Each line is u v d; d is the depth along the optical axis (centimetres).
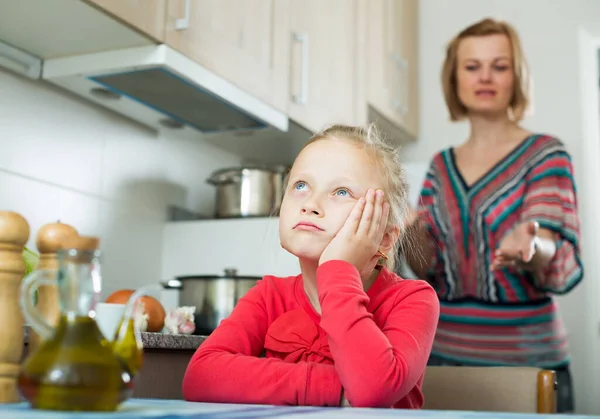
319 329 99
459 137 291
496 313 226
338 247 91
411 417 58
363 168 99
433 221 240
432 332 93
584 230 263
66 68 165
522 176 230
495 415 63
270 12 198
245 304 105
